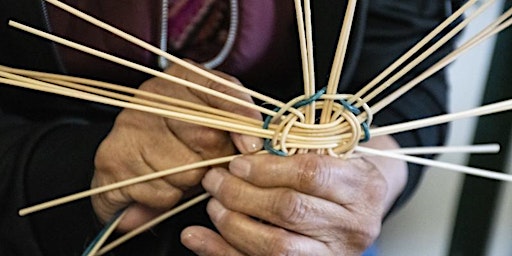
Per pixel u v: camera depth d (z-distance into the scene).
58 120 0.99
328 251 0.76
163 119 0.80
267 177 0.75
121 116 0.82
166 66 0.96
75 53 0.95
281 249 0.74
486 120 1.33
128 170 0.81
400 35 1.06
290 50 1.01
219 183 0.77
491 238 1.41
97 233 0.89
